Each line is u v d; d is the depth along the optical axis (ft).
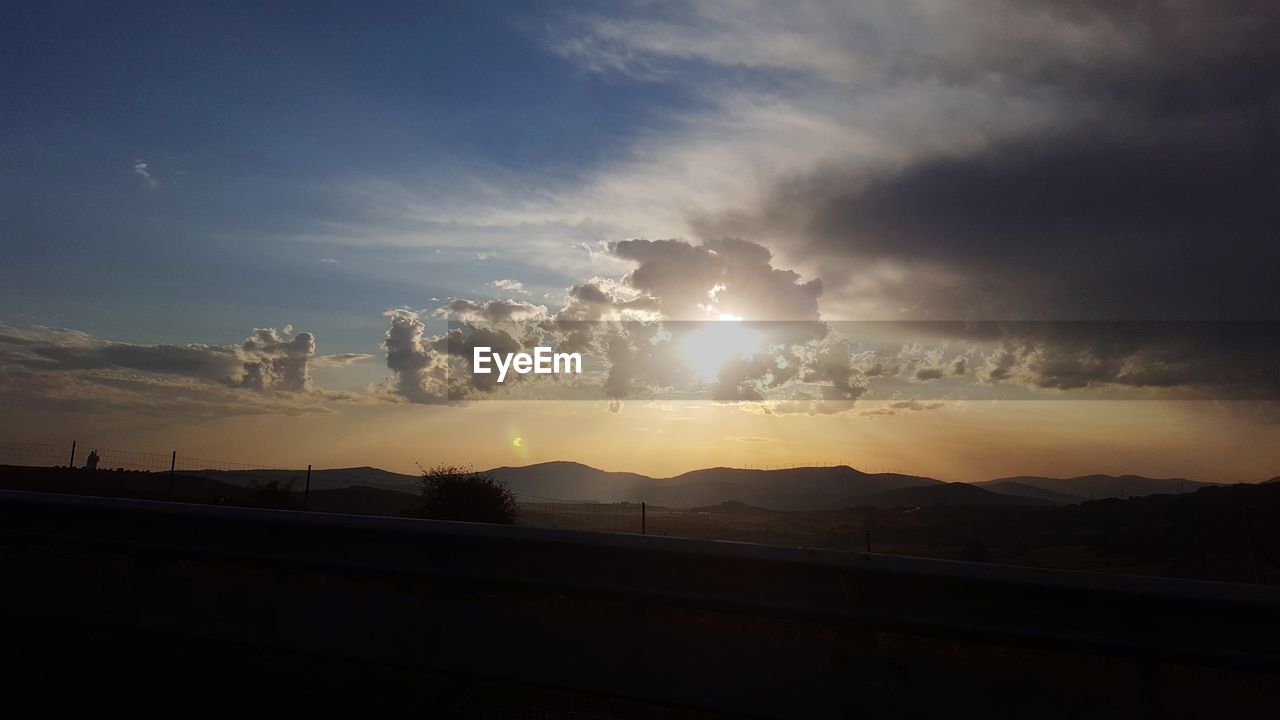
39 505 19.03
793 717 13.47
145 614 17.81
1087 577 12.61
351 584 21.03
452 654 15.55
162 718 15.08
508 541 15.37
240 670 17.52
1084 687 12.49
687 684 14.11
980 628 13.19
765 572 14.32
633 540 14.76
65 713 15.20
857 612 13.76
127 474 88.12
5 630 19.15
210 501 76.02
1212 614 12.16
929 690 13.00
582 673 14.73
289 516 16.94
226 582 17.49
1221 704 12.12
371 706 15.72
